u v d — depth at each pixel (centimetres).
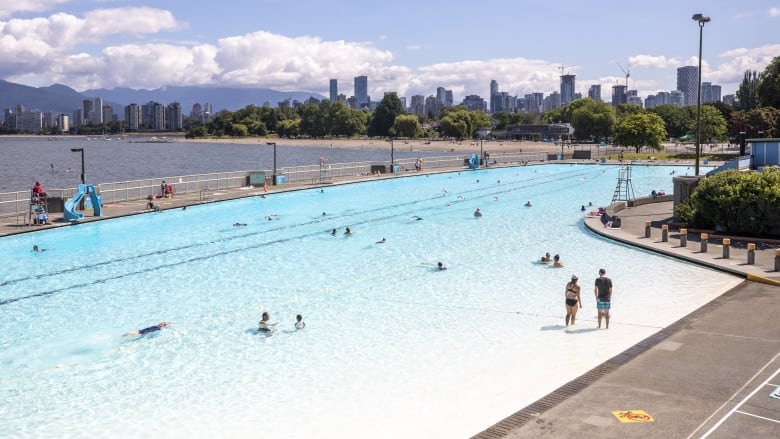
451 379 1906
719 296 2708
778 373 1791
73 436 1602
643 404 1616
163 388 1881
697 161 5128
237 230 4594
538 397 1738
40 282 3125
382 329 2391
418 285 3038
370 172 8888
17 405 1780
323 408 1734
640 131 12469
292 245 4050
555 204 6075
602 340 2194
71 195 5725
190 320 2528
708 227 4278
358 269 3378
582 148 17700
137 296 2880
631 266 3388
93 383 1923
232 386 1891
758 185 3956
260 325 2394
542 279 3133
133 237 4312
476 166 10088
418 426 1606
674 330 2244
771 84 13362
